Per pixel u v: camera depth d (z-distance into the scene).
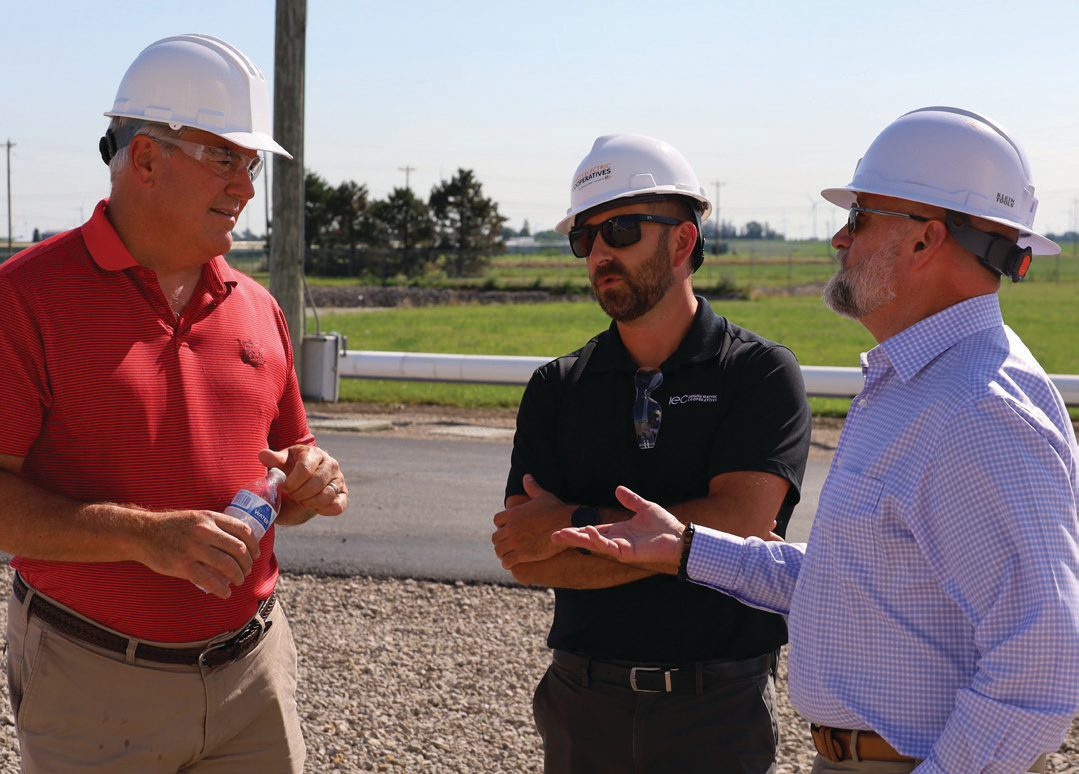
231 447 2.37
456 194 81.19
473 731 3.87
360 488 8.14
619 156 2.45
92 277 2.21
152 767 2.25
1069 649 1.66
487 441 10.58
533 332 29.61
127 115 2.25
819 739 2.01
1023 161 2.05
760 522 2.32
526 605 5.30
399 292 49.94
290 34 11.39
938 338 1.94
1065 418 1.88
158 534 2.06
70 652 2.22
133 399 2.21
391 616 5.11
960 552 1.76
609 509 2.39
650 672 2.38
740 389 2.42
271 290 12.12
